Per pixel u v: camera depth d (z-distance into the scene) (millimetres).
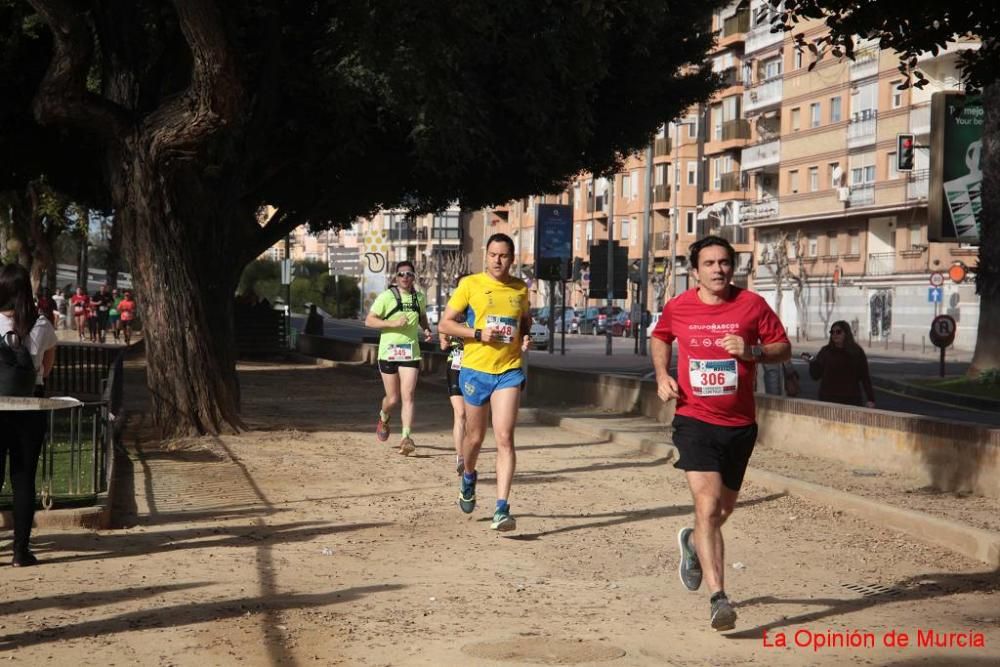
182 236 18828
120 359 22156
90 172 30016
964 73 13469
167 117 17750
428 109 22125
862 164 77188
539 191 32500
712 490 7527
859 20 12945
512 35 23547
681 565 7949
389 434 18562
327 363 43906
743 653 6957
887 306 75500
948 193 34750
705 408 7617
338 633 7297
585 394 25500
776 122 89375
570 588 8656
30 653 6805
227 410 19188
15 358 9445
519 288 11219
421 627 7465
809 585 8836
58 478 13703
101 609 7859
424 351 40375
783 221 85750
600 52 23297
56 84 17297
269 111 20297
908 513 10891
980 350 34656
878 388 36812
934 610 8055
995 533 9828
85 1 19828
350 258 65188
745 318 7621
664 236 103750
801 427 16703
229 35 17234
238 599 8172
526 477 14570
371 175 30156
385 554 9867
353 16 19641
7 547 9961
